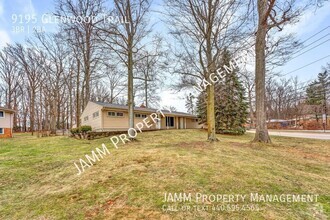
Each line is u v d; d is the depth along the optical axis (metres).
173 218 2.58
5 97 29.05
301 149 7.48
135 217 2.63
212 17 8.28
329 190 3.36
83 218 2.70
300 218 2.49
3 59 27.05
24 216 2.85
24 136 18.14
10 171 5.09
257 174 4.09
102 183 3.92
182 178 3.91
